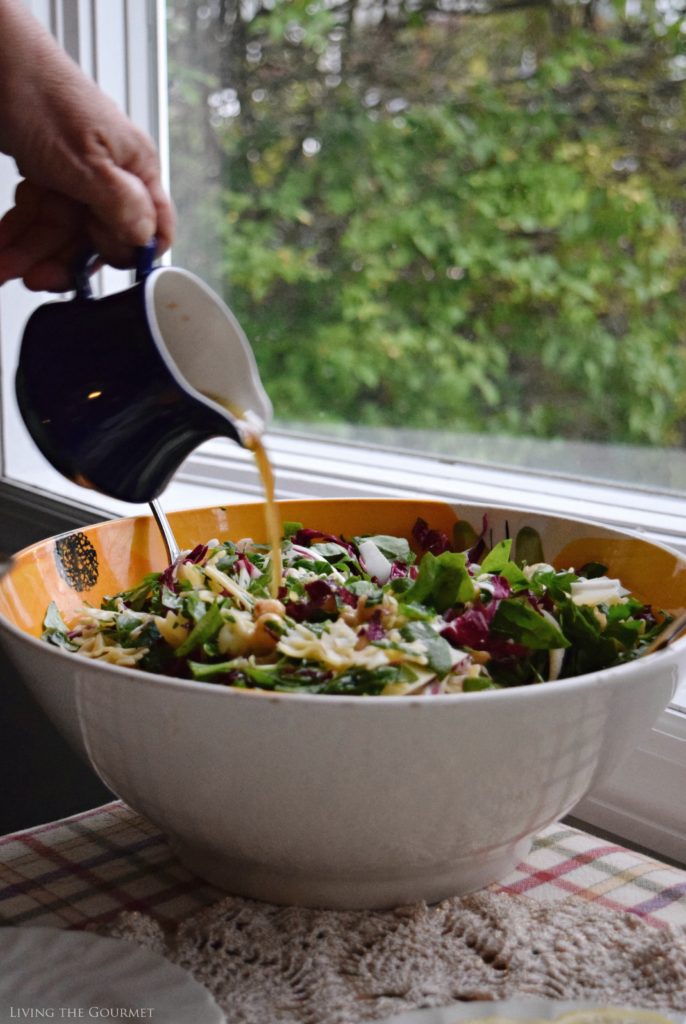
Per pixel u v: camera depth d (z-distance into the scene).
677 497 1.22
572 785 0.56
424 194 1.84
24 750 1.46
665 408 1.40
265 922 0.59
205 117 1.70
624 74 1.42
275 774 0.51
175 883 0.66
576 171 1.55
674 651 0.55
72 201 0.82
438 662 0.58
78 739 0.59
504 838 0.57
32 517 1.44
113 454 0.71
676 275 1.38
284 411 1.96
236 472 1.42
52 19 1.43
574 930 0.59
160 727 0.51
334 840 0.54
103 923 0.61
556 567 0.83
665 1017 0.51
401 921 0.60
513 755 0.51
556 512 1.17
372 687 0.56
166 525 0.82
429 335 1.85
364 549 0.83
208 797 0.54
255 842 0.56
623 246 1.47
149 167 0.84
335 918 0.60
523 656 0.66
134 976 0.53
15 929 0.57
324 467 1.41
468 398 1.78
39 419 0.72
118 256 0.82
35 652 0.56
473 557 0.88
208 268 1.79
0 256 0.85
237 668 0.59
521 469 1.35
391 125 1.85
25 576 0.73
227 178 1.77
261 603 0.66
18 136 0.79
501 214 1.72
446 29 1.72
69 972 0.54
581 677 0.51
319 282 1.94
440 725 0.49
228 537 0.88
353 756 0.49
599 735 0.54
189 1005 0.51
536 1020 0.50
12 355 1.50
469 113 1.73
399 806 0.52
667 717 0.78
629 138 1.44
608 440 1.49
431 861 0.57
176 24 1.60
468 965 0.56
